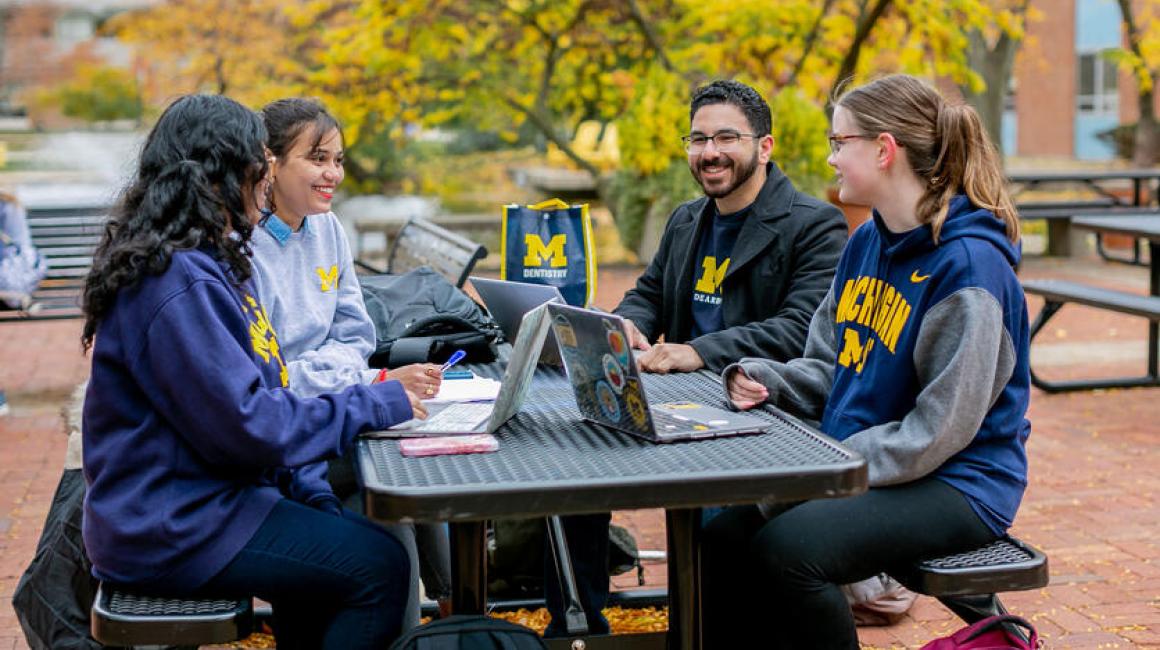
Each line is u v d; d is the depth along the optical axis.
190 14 12.84
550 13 12.32
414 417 2.76
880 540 2.75
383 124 13.48
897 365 2.87
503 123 14.67
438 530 3.69
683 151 11.72
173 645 2.57
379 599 2.72
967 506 2.78
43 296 7.62
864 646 3.80
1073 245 12.89
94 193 12.47
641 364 3.44
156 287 2.55
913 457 2.73
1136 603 4.16
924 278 2.82
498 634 2.56
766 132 3.72
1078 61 27.06
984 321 2.71
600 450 2.55
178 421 2.57
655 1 12.73
